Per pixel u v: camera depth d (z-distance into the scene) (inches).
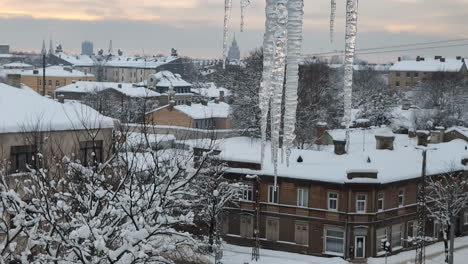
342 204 1908.2
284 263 1833.2
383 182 1931.6
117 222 783.7
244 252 1935.3
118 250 699.4
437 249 2073.1
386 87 5639.8
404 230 2044.8
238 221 2031.3
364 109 3934.5
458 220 2279.8
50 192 913.5
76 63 7755.9
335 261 1870.1
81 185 848.9
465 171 2310.5
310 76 3316.9
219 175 1784.0
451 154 2401.6
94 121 1262.3
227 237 2039.9
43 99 1382.9
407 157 2257.6
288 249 1972.2
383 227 1963.6
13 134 1171.3
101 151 1323.8
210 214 1683.1
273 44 346.3
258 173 1993.1
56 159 1030.4
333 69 4045.3
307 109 3058.6
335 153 2106.3
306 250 1948.8
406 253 2009.1
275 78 356.5
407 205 2053.4
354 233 1899.6
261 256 1910.7
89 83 4881.9
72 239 725.3
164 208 811.4
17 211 751.7
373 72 6934.1
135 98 3794.3
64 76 5802.2
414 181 2075.5
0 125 1157.7
